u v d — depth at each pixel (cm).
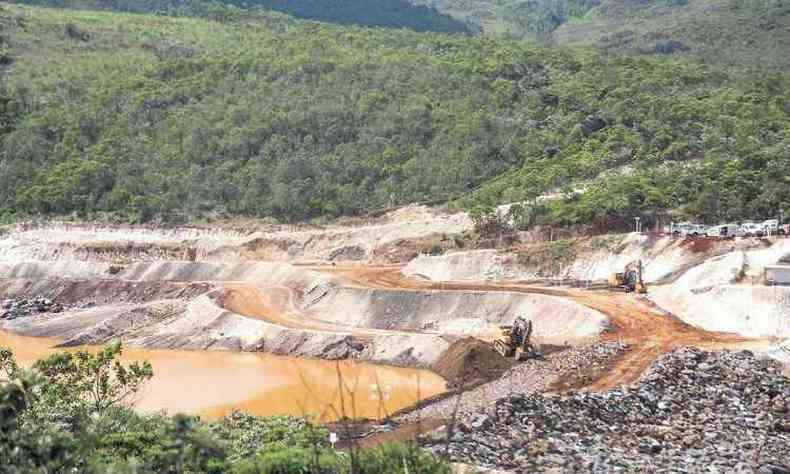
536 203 10881
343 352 7769
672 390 4969
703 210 9825
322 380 6962
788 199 9556
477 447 3806
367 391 6412
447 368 6800
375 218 13012
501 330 6912
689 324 7031
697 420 4491
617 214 10069
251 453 3672
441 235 11444
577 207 10306
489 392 5612
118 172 15275
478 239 10956
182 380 7106
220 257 12681
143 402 6256
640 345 6297
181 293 10806
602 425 4353
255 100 16650
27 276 12812
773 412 4628
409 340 7538
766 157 10388
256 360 7919
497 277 9606
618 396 4766
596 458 3684
